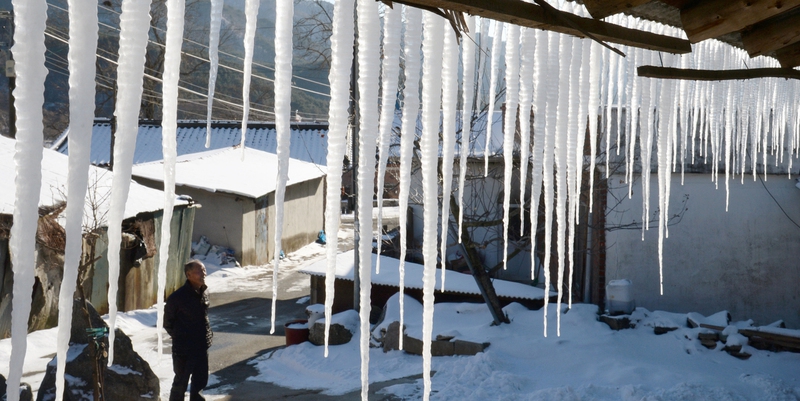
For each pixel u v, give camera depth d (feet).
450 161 5.11
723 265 33.17
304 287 58.59
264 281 61.16
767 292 33.01
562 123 6.48
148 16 3.42
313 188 86.79
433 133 4.90
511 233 35.47
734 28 6.65
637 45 6.15
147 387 21.25
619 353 26.09
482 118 33.45
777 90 15.94
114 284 3.33
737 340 26.03
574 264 36.45
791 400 20.85
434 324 31.91
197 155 79.87
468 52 5.35
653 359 25.80
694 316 29.04
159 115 105.70
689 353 26.27
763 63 12.78
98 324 20.80
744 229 33.04
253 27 3.91
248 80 3.88
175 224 51.26
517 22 5.00
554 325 29.68
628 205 32.65
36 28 2.97
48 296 35.83
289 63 4.00
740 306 33.17
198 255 65.98
